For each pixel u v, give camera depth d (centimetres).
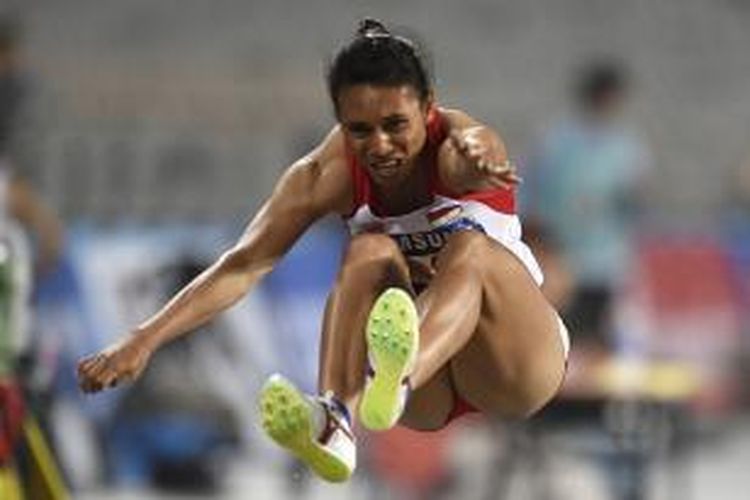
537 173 4000
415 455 3688
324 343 1639
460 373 1761
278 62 6072
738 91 6209
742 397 4778
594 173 3956
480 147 1593
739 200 5562
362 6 6312
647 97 6150
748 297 4838
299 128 5719
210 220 5219
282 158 5562
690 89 6197
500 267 1659
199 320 1703
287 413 1488
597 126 3988
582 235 3944
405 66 1596
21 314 2395
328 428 1559
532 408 1778
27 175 5059
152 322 1681
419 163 1661
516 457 3688
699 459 4434
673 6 6391
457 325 1584
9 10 6134
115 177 5378
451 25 6294
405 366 1505
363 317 1633
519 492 3834
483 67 6191
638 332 4375
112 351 1662
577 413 3403
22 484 2355
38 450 2273
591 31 6325
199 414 4041
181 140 5503
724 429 4728
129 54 6075
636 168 4050
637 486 3388
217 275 1711
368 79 1588
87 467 3988
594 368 3366
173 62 6034
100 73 5847
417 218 1688
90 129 5506
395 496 3706
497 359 1709
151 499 3884
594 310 3869
